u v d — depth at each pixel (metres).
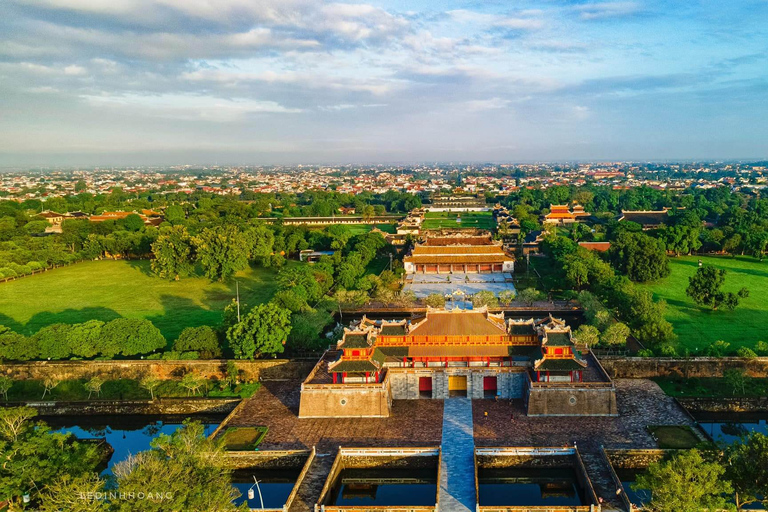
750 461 65.56
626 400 103.56
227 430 96.50
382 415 99.50
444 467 82.56
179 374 121.56
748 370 112.38
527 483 85.38
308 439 92.69
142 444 101.38
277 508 76.50
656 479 65.50
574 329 144.12
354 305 163.75
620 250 199.25
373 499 82.94
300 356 124.44
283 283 166.75
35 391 118.00
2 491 65.12
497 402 103.50
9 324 154.25
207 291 190.75
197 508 59.56
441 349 106.19
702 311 154.12
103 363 122.25
